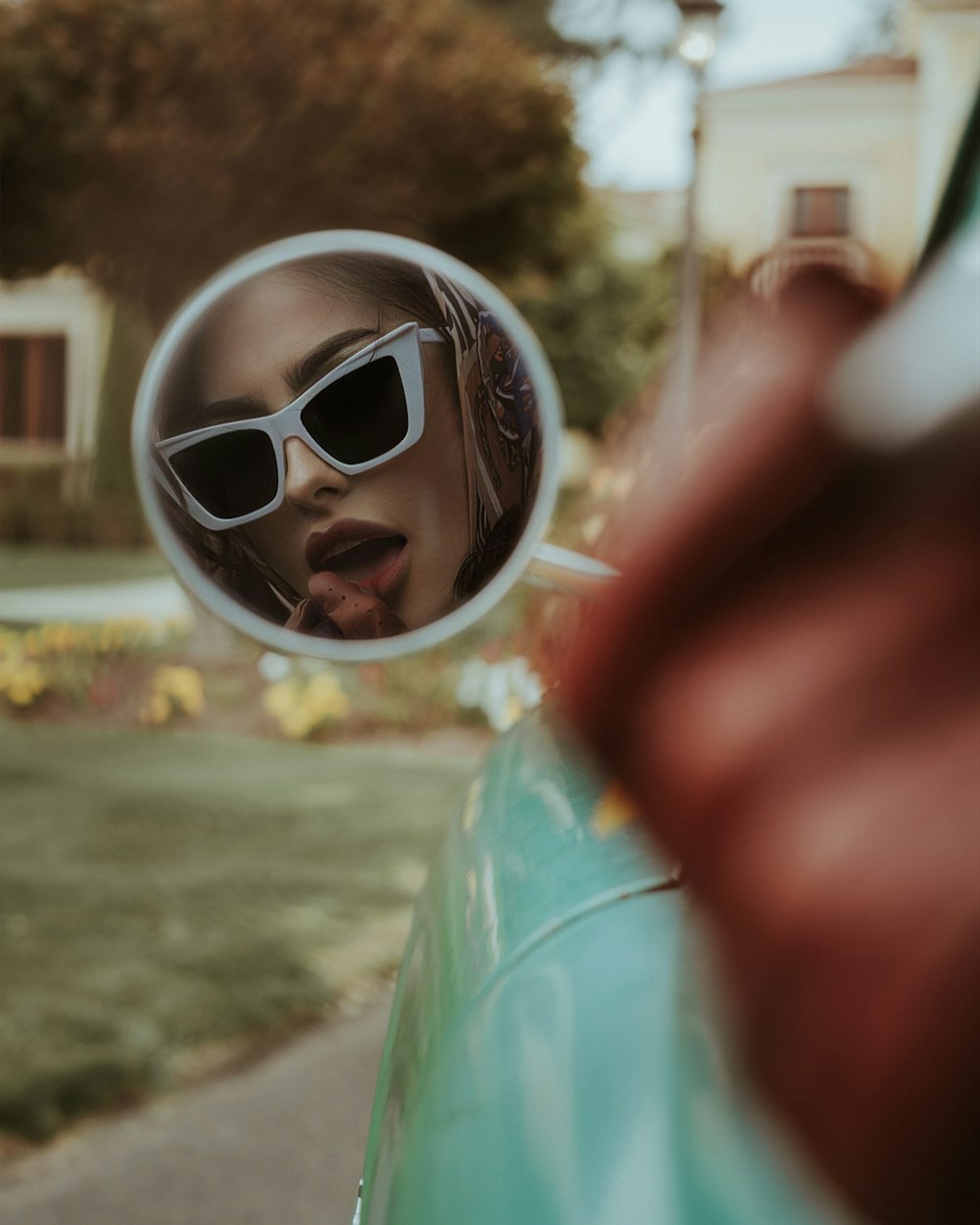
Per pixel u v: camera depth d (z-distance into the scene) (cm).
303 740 839
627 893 84
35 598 1644
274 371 95
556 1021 76
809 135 1638
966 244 40
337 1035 388
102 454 2527
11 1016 376
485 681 867
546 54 1912
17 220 1057
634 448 73
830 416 34
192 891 494
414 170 1021
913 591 32
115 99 974
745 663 33
